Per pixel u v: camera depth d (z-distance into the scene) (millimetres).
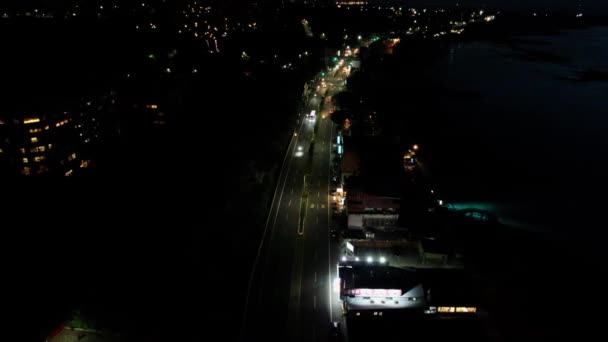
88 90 115625
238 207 80812
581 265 75125
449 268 65562
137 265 66688
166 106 125688
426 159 115562
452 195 97062
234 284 63375
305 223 78938
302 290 62562
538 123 158125
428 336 54688
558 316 62219
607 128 153750
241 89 144625
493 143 134500
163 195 86000
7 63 128625
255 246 71750
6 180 89875
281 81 156750
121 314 57219
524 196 99875
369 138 101125
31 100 98562
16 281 62844
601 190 104750
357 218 75188
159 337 53906
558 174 113438
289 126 124125
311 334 55156
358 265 64562
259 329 55781
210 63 170375
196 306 59156
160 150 105500
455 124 150875
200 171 94438
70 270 65562
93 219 79062
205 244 71000
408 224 76625
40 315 56969
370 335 54688
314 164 103500
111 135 114750
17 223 77188
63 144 98125
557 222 89062
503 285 67438
